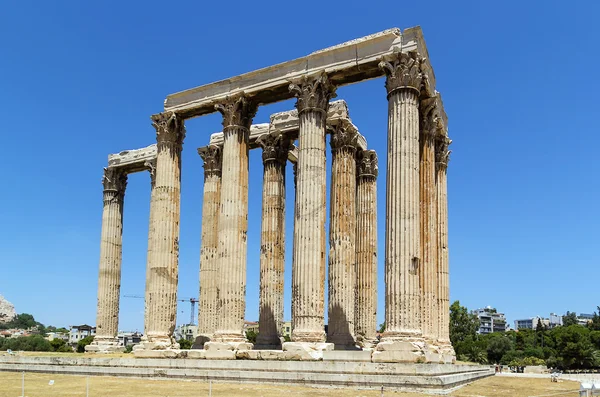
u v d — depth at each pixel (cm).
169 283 3978
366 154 4572
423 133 3612
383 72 3438
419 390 2514
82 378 3375
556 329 15912
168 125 4178
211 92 4041
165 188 4109
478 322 13225
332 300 3900
